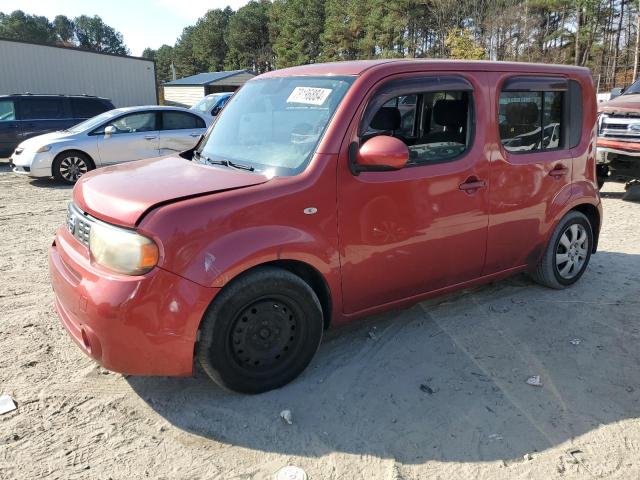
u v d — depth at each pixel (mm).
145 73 26828
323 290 3350
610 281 5066
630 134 8305
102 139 10852
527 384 3373
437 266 3785
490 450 2783
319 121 3324
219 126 4086
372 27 53750
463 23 44344
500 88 3951
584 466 2674
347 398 3207
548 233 4500
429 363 3600
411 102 3953
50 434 2867
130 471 2617
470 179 3805
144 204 2818
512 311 4391
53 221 7574
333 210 3211
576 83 4539
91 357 2936
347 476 2592
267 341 3150
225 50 92188
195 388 3301
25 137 13391
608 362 3637
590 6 42500
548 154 4359
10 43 22734
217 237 2861
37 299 4609
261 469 2637
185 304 2789
